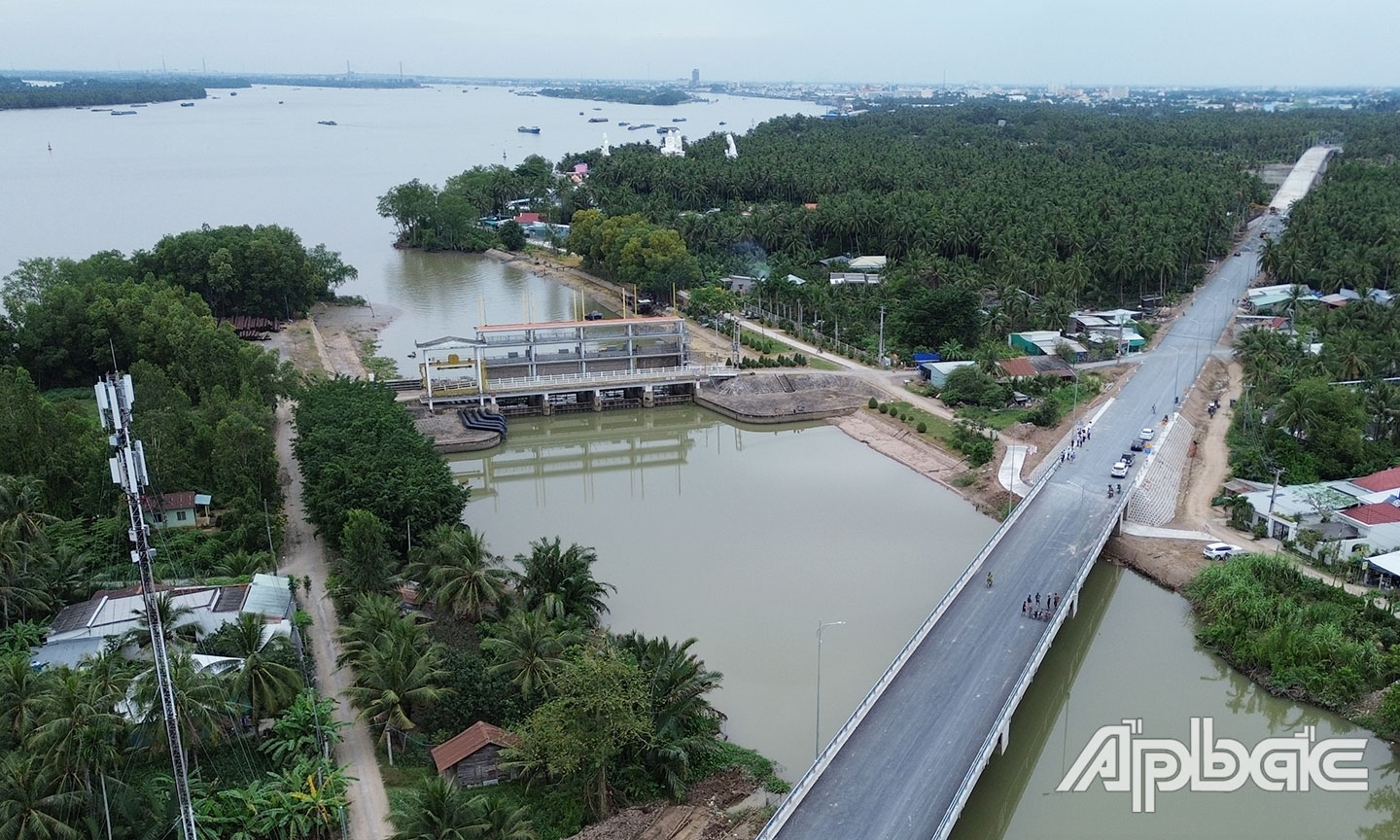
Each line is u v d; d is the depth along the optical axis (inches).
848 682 3469.5
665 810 2805.1
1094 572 4507.9
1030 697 3540.8
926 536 4761.3
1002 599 3838.6
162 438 4498.0
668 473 5748.0
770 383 6978.4
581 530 4859.7
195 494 4453.7
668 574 4318.4
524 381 6722.4
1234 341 7736.2
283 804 2596.0
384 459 4436.5
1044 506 4785.9
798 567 4404.5
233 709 2832.2
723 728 3216.0
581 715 2716.5
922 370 7101.4
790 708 3324.3
